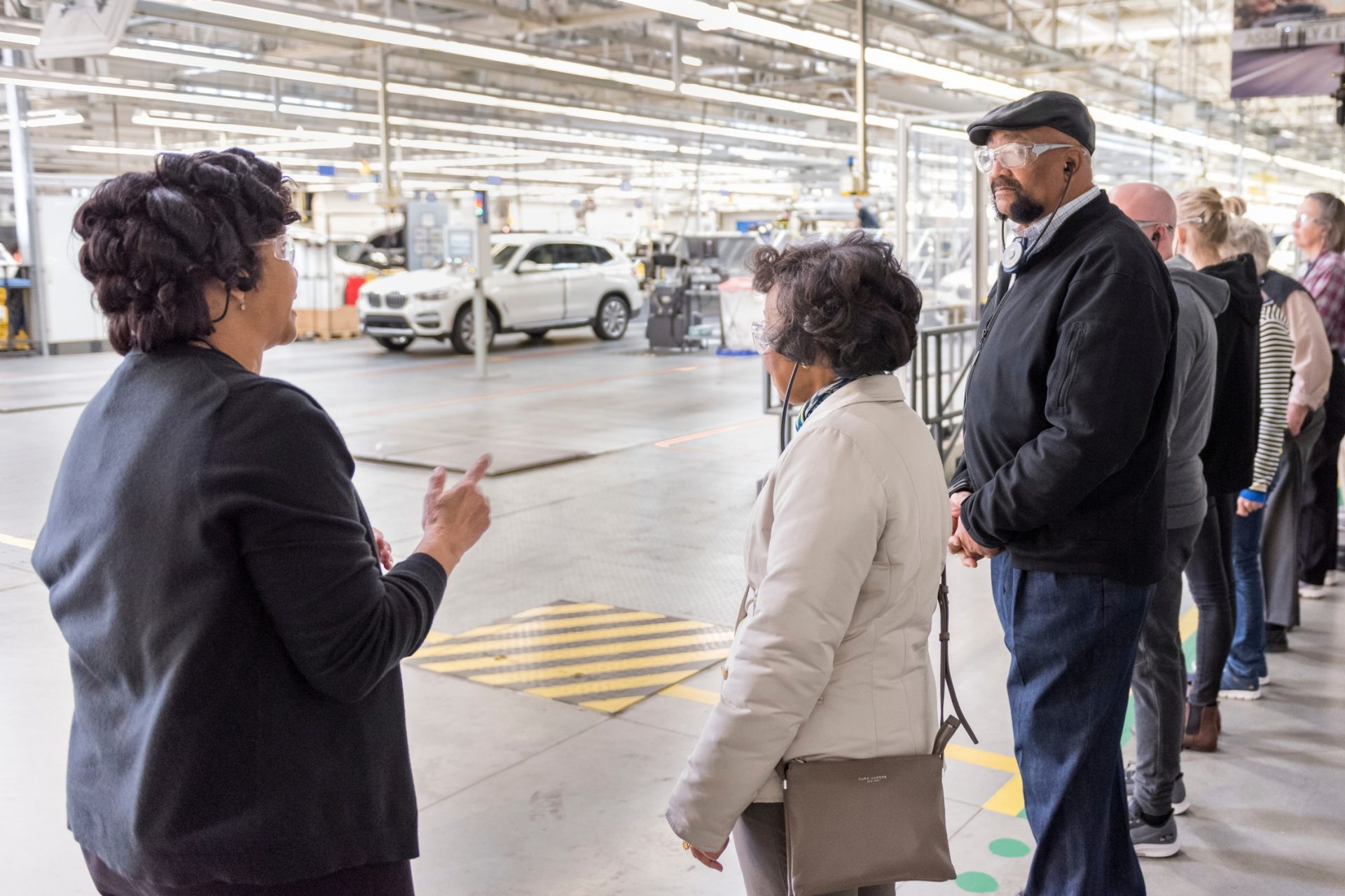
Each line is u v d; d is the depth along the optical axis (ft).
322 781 4.27
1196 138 44.78
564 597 16.69
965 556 7.82
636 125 65.57
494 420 33.78
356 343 62.95
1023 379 7.10
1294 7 28.55
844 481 5.23
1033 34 45.47
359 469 26.35
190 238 4.22
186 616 4.02
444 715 12.19
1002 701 12.45
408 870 4.72
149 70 55.93
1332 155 64.44
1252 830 9.48
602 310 62.44
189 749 4.04
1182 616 15.46
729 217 138.72
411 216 63.82
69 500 4.37
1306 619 15.03
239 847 4.09
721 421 33.65
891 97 53.93
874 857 5.21
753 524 5.67
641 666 13.70
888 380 5.68
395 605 4.39
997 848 9.27
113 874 4.50
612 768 10.82
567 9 42.42
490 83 60.18
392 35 31.37
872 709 5.39
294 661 4.16
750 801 5.23
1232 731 11.50
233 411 4.10
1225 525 10.71
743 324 52.95
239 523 4.02
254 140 79.10
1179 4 42.34
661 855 9.18
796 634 5.10
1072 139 7.00
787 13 30.14
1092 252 6.82
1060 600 7.22
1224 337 9.68
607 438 30.66
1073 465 6.62
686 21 44.42
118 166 86.33
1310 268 15.43
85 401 37.19
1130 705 12.67
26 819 9.94
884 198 78.13
